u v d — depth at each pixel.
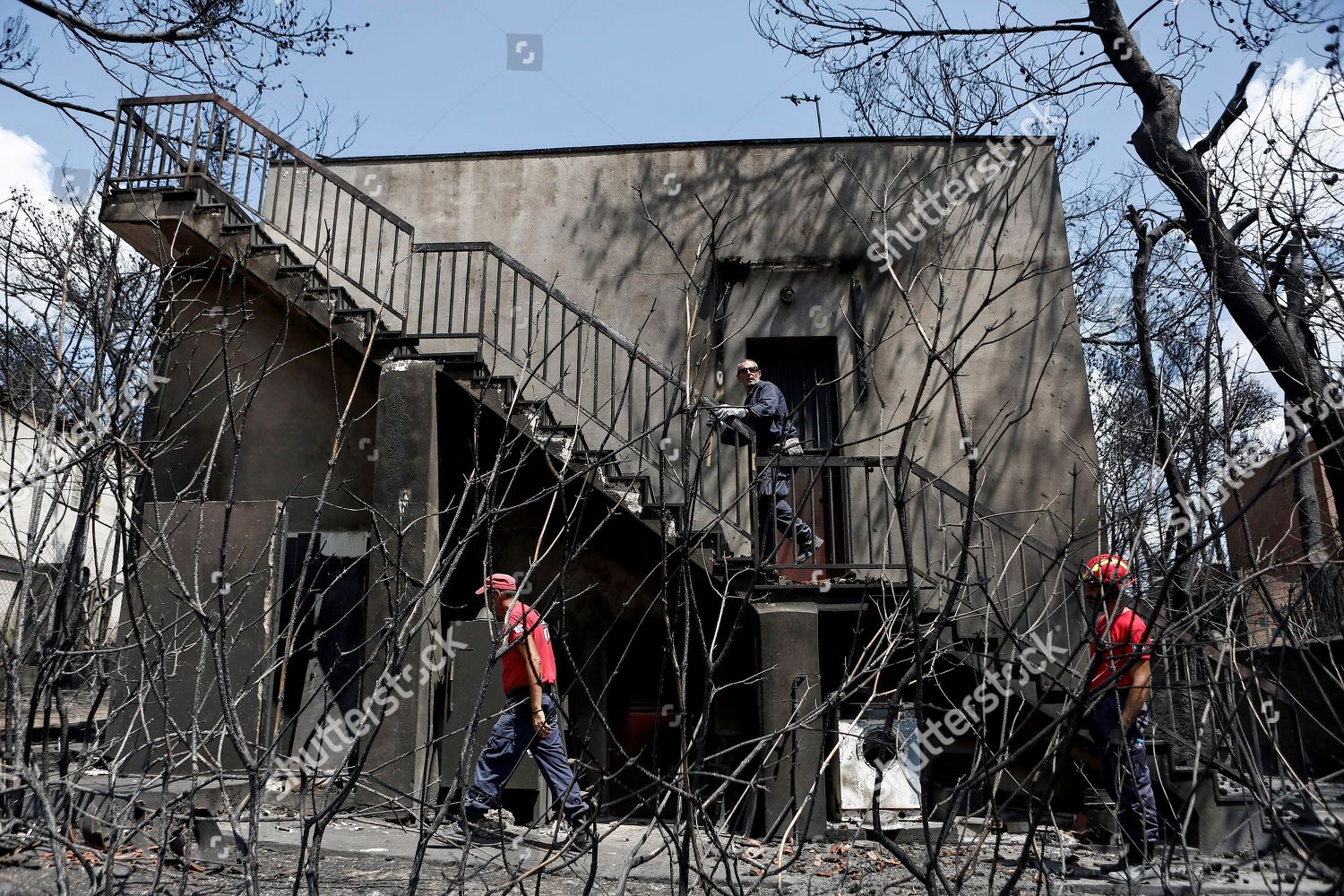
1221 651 3.03
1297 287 3.62
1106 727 4.56
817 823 6.02
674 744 7.75
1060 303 9.23
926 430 9.02
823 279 9.55
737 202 9.82
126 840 3.71
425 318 9.53
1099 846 5.62
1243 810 5.08
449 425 7.77
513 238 9.80
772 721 6.42
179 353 8.42
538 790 6.35
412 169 10.02
